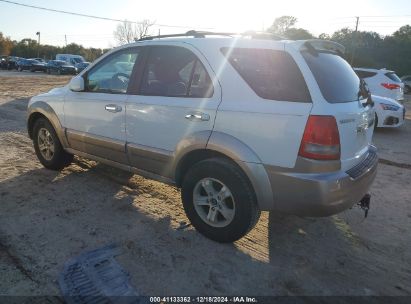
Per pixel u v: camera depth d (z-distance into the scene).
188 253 3.27
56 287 2.76
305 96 2.89
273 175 3.00
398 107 9.61
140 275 2.95
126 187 4.69
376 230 3.90
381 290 2.91
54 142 4.93
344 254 3.40
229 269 3.08
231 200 3.29
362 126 3.28
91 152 4.46
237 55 3.22
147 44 3.88
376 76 11.64
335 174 2.90
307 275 3.05
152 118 3.66
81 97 4.40
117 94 4.03
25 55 80.88
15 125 8.26
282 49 3.04
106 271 2.97
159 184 4.83
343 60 3.68
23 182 4.73
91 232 3.55
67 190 4.52
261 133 2.99
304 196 2.92
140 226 3.71
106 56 4.27
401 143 8.41
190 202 3.54
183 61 3.53
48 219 3.78
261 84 3.07
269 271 3.08
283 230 3.79
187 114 3.38
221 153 3.24
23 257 3.11
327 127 2.81
